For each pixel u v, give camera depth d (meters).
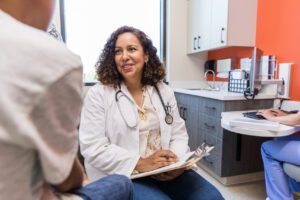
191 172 1.17
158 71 1.40
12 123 0.33
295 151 1.40
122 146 1.20
